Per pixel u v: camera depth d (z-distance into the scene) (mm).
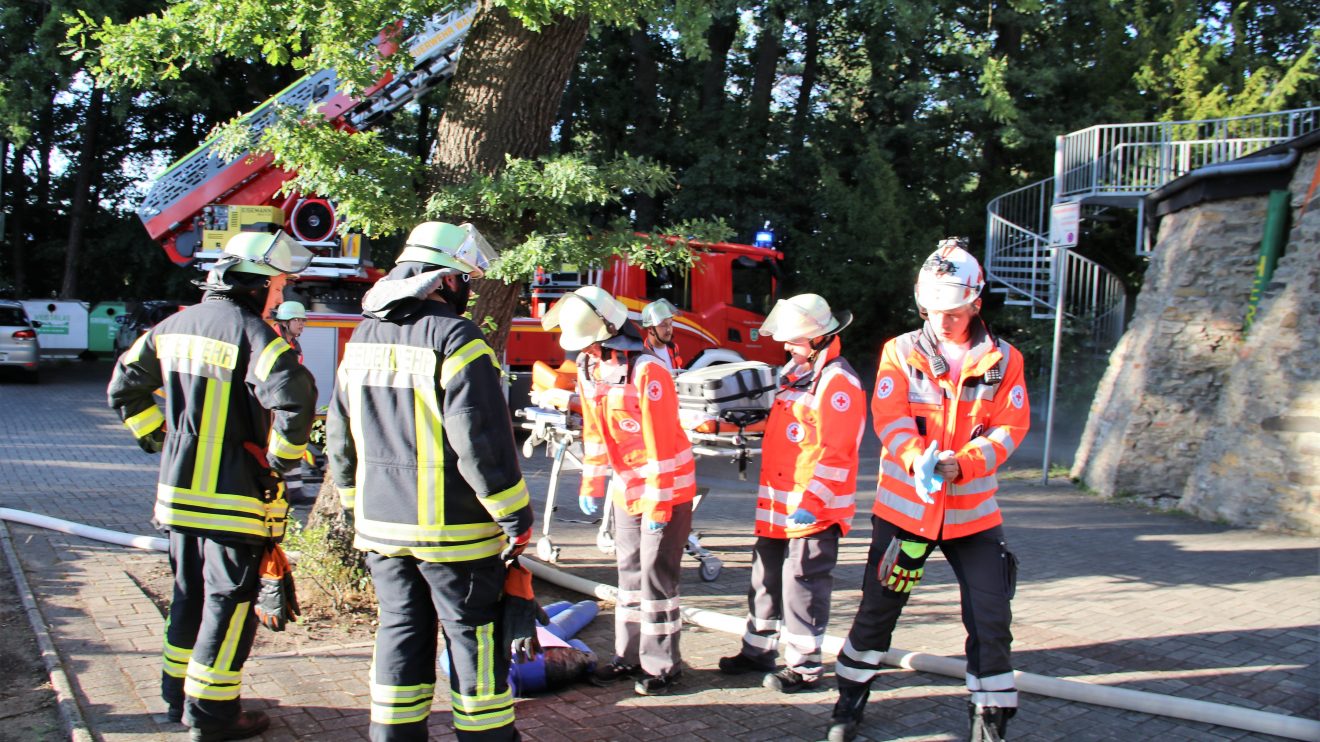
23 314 19938
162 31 5680
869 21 20625
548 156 5582
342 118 12109
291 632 5211
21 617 5355
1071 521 9320
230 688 3801
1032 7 19312
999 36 21797
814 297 4523
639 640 4664
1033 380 18594
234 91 22984
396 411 3348
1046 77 19766
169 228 12391
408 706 3387
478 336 3354
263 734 3953
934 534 3770
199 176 12305
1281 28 22812
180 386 3777
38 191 27766
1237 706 4402
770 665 4781
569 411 6922
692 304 14836
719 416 5953
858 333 20375
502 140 5707
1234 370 9641
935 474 3627
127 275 27203
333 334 12234
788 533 4520
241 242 3879
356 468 3621
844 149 22375
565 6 5152
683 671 4852
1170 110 18094
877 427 3914
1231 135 16812
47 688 4438
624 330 4648
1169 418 10617
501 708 3389
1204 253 10711
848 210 19500
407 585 3396
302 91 11938
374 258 21219
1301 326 8891
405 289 3381
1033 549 7930
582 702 4426
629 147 22844
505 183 5309
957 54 21109
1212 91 17984
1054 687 4492
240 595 3779
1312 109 14570
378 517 3361
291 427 3711
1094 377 17359
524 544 3373
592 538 7859
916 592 6398
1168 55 18844
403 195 5641
